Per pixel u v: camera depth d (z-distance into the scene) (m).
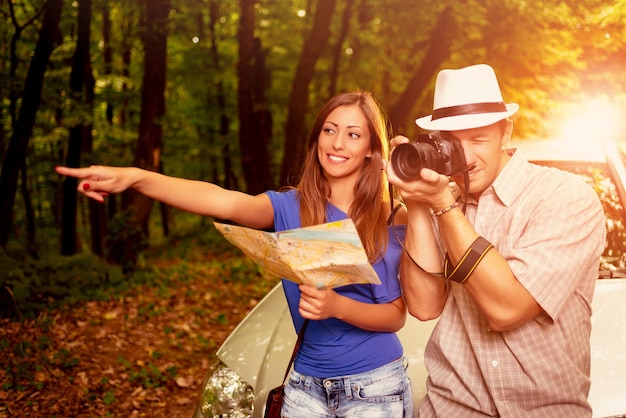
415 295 1.78
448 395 1.75
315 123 1.97
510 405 1.64
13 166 8.23
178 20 10.57
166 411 4.19
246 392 2.35
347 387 1.88
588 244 1.56
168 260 13.12
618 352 2.29
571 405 1.63
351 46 13.75
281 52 15.73
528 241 1.57
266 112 16.98
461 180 1.61
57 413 3.96
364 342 1.90
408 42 11.36
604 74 10.42
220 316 6.52
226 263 9.91
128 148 16.34
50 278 7.18
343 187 1.96
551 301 1.51
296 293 1.94
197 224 22.78
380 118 1.95
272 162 17.48
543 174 1.65
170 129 17.44
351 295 1.92
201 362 5.17
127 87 15.02
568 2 9.64
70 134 10.79
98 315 6.38
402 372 1.95
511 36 9.95
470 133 1.58
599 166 3.11
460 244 1.50
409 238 1.75
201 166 20.38
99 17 14.23
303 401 1.93
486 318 1.55
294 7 14.88
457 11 9.74
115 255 9.11
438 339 1.77
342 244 1.51
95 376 4.63
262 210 1.93
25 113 8.20
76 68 10.28
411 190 1.48
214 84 16.22
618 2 9.44
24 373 4.39
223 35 15.72
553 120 10.53
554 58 10.16
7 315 5.96
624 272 2.79
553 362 1.60
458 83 1.59
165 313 6.66
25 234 17.12
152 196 1.68
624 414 2.11
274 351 2.44
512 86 10.68
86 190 1.56
